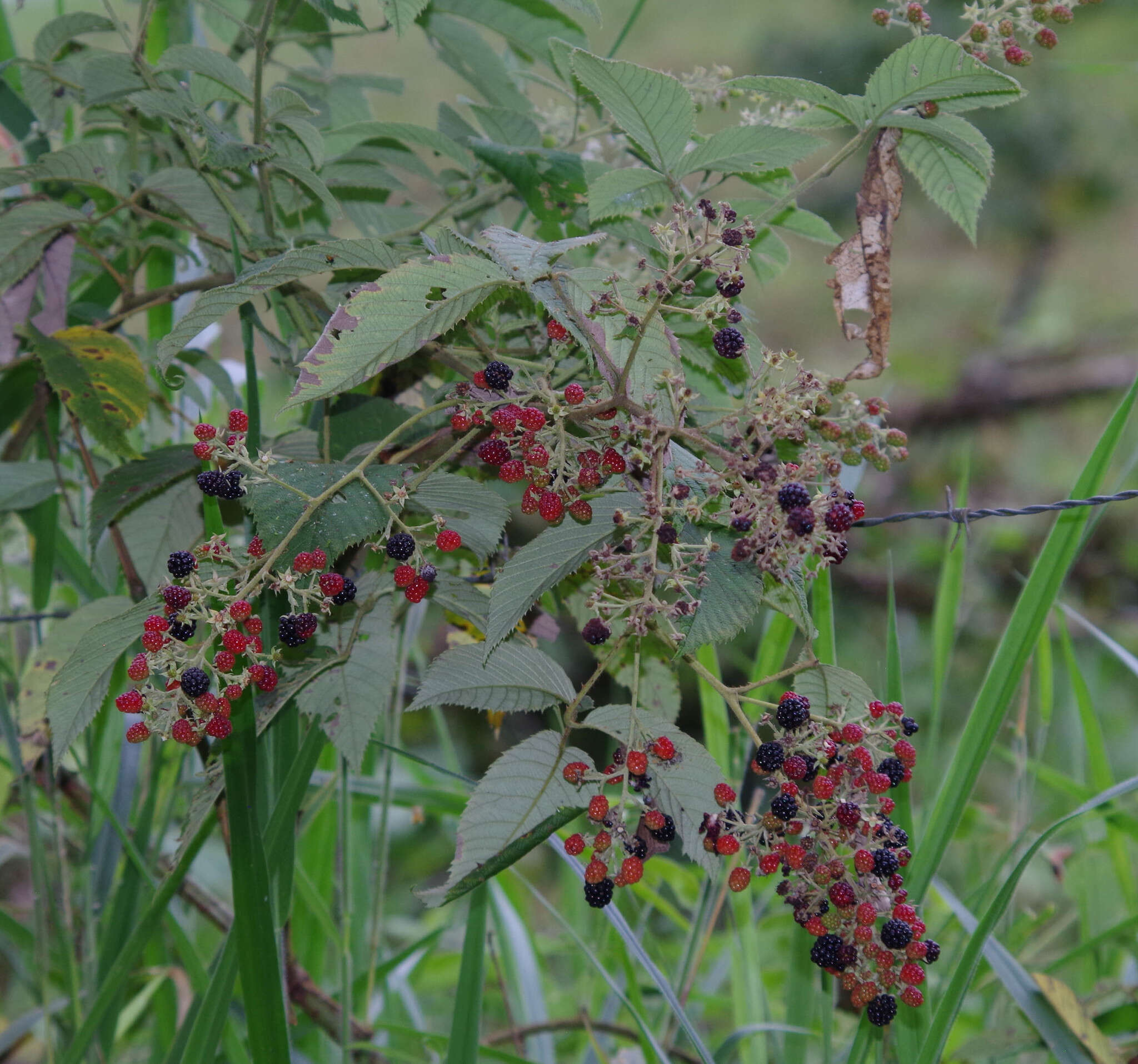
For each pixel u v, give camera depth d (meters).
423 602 1.68
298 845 1.69
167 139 1.63
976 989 1.70
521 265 1.41
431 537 1.53
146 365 1.64
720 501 1.45
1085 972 1.74
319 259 1.43
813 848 1.43
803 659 1.45
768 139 1.49
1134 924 1.62
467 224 1.66
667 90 1.46
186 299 1.74
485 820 1.43
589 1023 1.70
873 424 1.46
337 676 1.51
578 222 1.57
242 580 1.43
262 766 1.51
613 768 1.44
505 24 1.61
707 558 1.42
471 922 1.55
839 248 1.50
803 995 1.63
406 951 1.68
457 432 1.50
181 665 1.42
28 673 1.60
